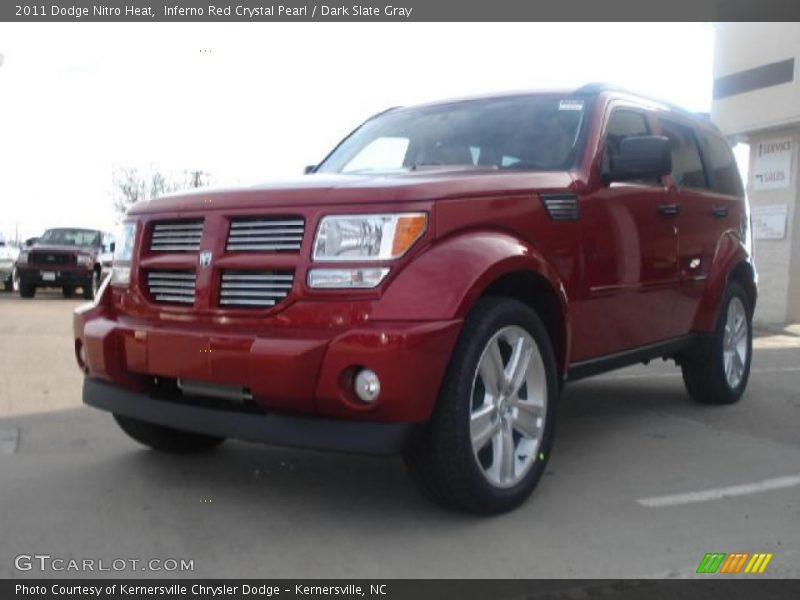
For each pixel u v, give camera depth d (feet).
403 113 18.15
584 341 14.43
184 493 13.16
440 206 11.41
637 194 15.96
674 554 10.93
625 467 15.01
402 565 10.50
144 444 15.02
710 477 14.42
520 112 16.33
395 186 11.28
